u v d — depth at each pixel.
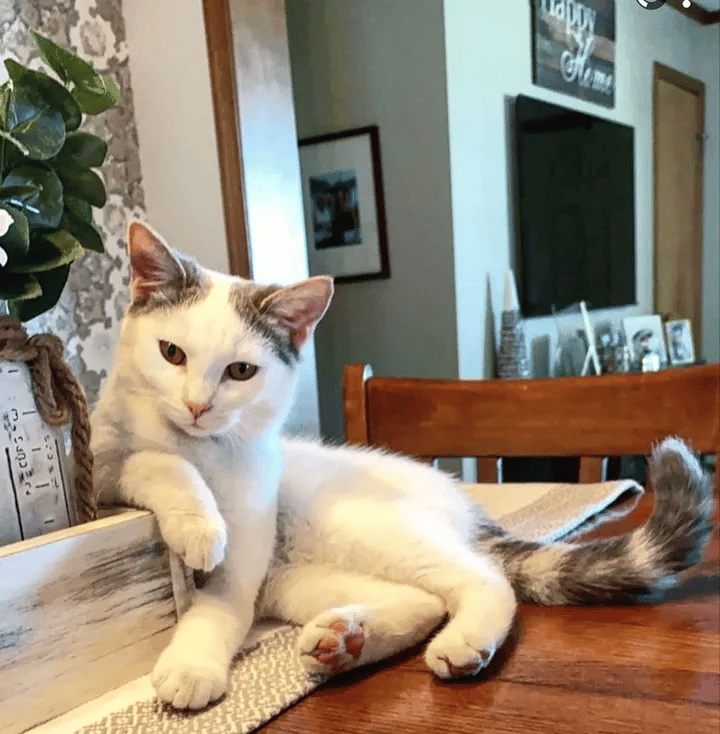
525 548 0.77
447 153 2.22
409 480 0.90
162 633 0.62
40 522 0.58
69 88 0.70
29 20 1.31
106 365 1.46
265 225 1.58
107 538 0.57
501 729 0.47
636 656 0.56
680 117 4.01
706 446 0.94
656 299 3.87
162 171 1.58
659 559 0.68
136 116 1.58
